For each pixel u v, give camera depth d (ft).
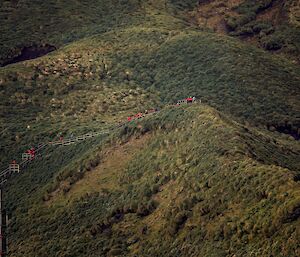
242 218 513.04
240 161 578.25
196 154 622.13
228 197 544.62
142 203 615.98
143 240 581.53
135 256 569.64
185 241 541.34
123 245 591.78
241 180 548.31
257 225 498.28
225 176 566.77
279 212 486.79
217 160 593.01
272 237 481.46
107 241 606.96
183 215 561.43
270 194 513.86
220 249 507.71
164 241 561.02
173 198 594.65
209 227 534.78
